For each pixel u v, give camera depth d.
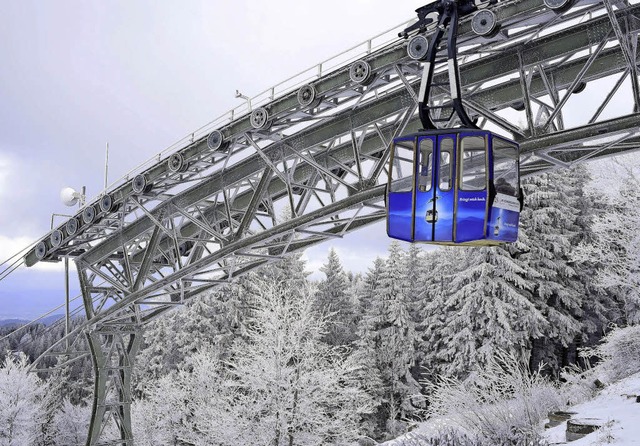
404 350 45.16
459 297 35.72
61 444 50.28
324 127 21.27
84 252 30.89
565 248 36.25
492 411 14.91
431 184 11.09
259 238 22.36
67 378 60.88
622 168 21.61
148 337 56.66
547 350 37.50
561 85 17.81
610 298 39.56
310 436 28.22
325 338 50.59
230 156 23.16
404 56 17.78
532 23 15.94
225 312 47.09
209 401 34.97
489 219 10.66
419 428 17.77
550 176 37.12
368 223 22.27
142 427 38.97
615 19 14.35
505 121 16.52
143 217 27.78
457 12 11.79
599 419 12.81
